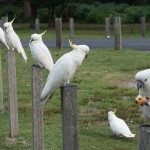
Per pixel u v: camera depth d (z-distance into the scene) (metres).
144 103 4.93
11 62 10.16
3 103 13.09
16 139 10.09
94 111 12.30
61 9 43.09
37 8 44.84
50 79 6.61
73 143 6.32
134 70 17.88
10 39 12.65
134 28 38.66
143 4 48.41
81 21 46.09
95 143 9.82
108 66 18.61
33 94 8.04
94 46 24.61
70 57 6.57
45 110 12.12
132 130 10.70
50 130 10.62
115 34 22.42
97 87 15.02
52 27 41.56
